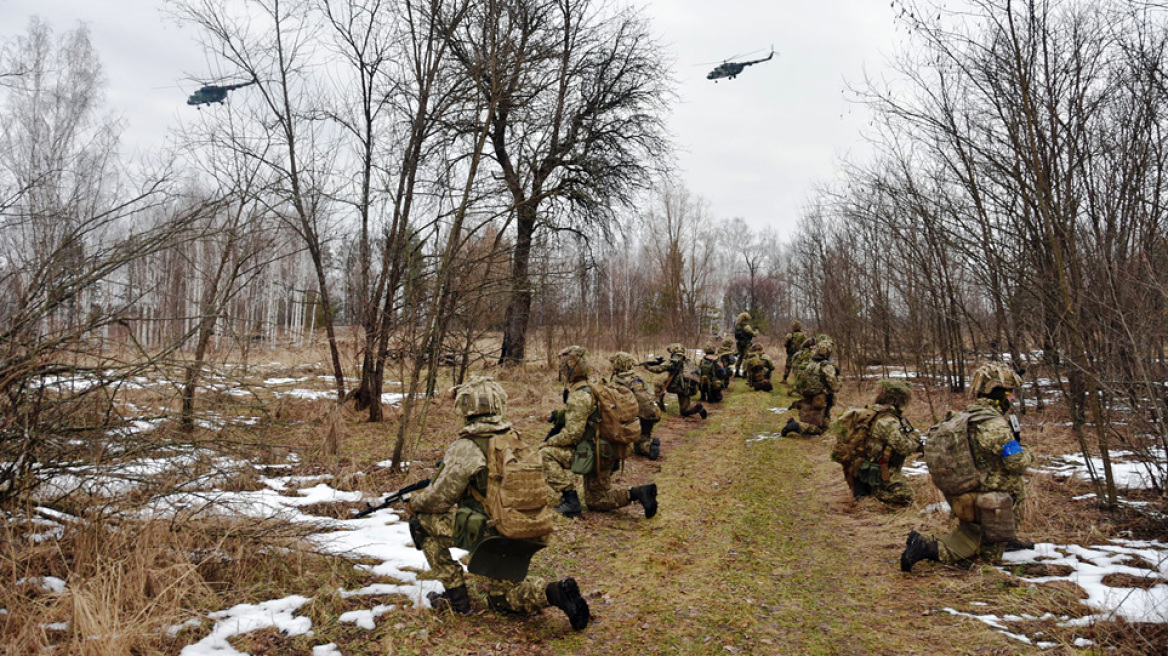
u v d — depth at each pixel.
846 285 17.48
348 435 9.24
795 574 5.03
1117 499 5.97
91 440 4.15
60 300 4.05
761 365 17.17
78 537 3.96
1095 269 5.90
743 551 5.53
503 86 8.37
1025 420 10.23
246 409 5.89
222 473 4.66
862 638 3.88
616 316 22.38
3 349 3.87
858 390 15.41
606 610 4.30
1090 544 5.17
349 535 5.37
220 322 5.50
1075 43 6.11
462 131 9.04
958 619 4.05
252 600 4.07
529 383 14.91
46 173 5.10
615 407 6.28
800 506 7.10
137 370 4.26
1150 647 3.51
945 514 6.02
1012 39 6.11
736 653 3.71
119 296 4.77
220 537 4.47
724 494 7.32
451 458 3.90
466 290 7.72
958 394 13.09
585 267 11.59
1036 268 6.66
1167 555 4.80
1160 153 5.80
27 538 3.97
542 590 3.93
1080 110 6.04
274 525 4.61
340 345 11.56
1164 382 5.52
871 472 6.70
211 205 4.82
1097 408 5.87
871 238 14.38
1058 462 7.70
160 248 4.51
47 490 4.25
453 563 4.13
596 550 5.50
